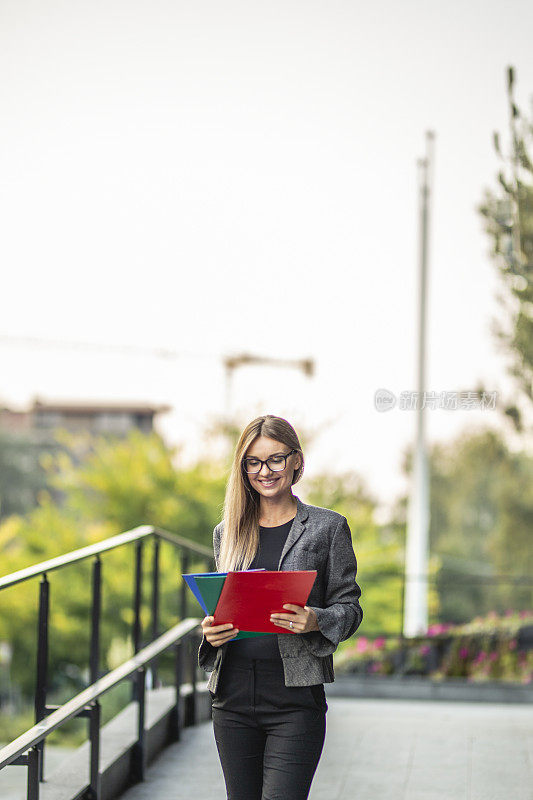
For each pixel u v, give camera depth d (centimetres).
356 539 2431
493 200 1579
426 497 1820
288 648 365
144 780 603
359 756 706
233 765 371
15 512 5572
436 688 1118
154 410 6544
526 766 679
